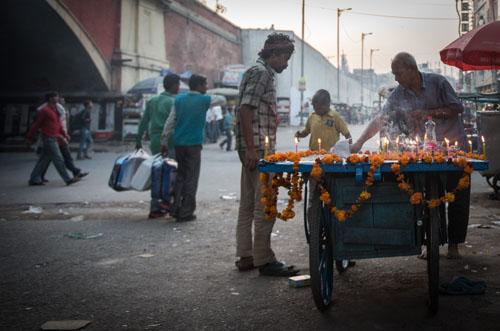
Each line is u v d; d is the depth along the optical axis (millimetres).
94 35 24047
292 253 4855
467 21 20672
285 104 46125
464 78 21562
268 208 3500
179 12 31781
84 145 17234
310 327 3051
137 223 6473
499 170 7414
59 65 25891
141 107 23812
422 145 4023
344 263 4230
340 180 3201
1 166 14797
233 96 33406
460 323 3049
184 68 33219
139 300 3594
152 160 6910
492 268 4168
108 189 9766
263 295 3662
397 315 3201
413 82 4406
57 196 8875
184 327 3096
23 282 4039
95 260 4699
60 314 3336
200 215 6949
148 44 28125
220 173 12172
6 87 29344
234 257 4777
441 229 3730
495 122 7355
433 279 3143
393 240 3156
